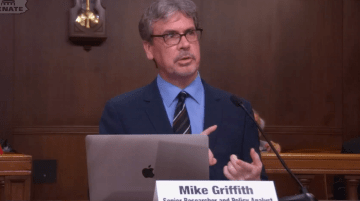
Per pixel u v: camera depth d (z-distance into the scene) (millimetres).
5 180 6055
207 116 4523
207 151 3439
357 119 13453
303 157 6281
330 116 13438
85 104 12578
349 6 13445
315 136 13344
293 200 3395
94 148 3461
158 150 3438
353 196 6324
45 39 12414
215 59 13047
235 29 13141
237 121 4547
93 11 12242
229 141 4445
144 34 4629
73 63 12531
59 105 12484
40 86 12414
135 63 12734
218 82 13055
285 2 13289
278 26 13273
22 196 6070
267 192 3129
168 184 3043
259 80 13211
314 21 13398
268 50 13234
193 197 3027
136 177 3449
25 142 12273
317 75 13398
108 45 12656
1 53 12180
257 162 3566
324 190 9047
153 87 4699
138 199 3463
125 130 4480
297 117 13320
